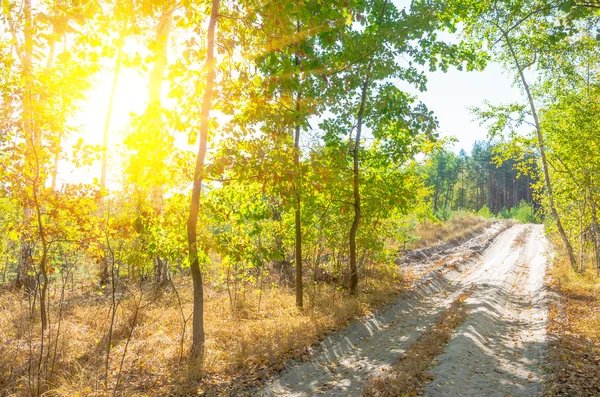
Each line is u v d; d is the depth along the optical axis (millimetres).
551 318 10773
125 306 11195
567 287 14898
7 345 7609
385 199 14484
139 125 7750
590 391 5793
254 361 7668
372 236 15359
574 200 17844
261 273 14164
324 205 14258
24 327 8664
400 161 14922
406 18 12453
